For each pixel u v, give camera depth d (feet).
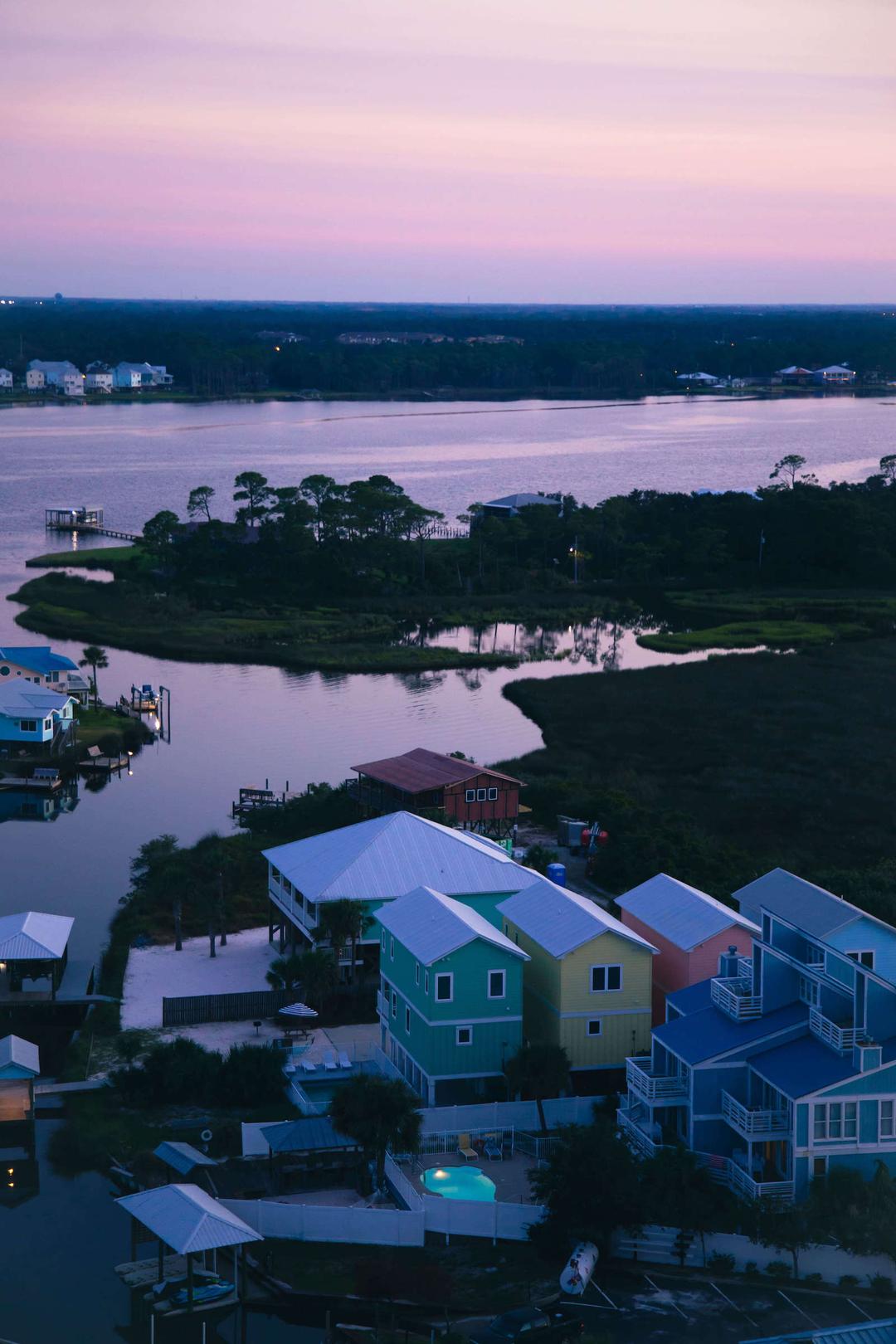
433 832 221.05
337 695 428.56
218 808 314.14
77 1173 166.91
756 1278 141.08
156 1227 140.67
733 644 503.20
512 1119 167.84
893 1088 144.87
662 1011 189.88
